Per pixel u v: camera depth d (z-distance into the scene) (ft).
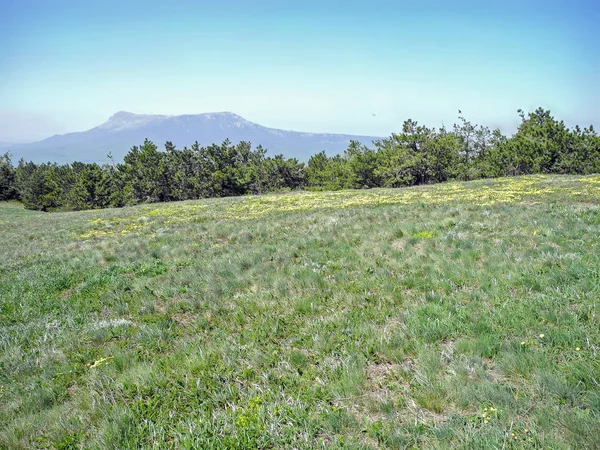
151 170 296.51
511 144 204.44
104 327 26.12
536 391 14.53
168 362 20.59
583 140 186.09
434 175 241.55
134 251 52.34
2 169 390.83
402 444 12.87
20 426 16.28
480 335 18.75
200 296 30.83
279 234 53.98
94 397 17.92
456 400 14.70
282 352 20.42
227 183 307.99
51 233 86.33
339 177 280.72
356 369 17.43
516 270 26.91
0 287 38.47
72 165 345.72
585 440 11.66
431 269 29.76
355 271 32.55
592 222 39.70
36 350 24.04
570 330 18.07
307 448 13.19
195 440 14.08
